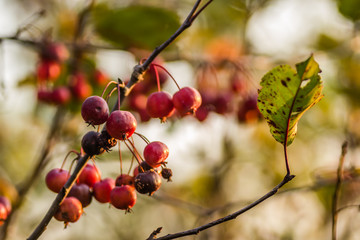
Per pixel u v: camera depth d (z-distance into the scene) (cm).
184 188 544
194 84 365
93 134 177
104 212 579
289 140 193
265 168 543
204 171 527
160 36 374
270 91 185
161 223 605
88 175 210
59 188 203
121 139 175
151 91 338
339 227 425
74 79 382
